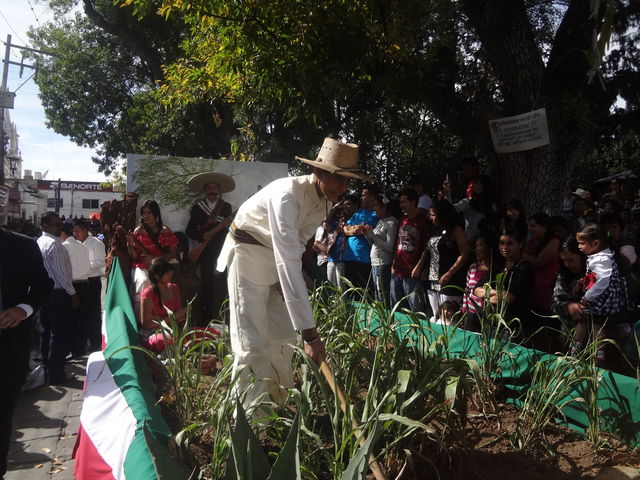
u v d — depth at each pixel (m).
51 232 6.65
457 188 14.59
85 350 8.30
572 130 7.05
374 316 4.34
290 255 3.20
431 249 6.22
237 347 3.59
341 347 3.87
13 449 4.73
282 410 3.49
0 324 3.47
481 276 5.13
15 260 3.64
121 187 25.50
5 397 3.51
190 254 7.33
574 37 6.77
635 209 10.38
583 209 9.75
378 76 7.78
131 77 24.39
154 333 5.52
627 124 9.54
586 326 4.49
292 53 7.05
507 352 3.85
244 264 3.55
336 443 2.71
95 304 8.52
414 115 13.38
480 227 5.64
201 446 3.31
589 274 4.52
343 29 7.02
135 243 7.01
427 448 3.19
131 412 2.77
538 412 3.42
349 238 7.79
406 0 7.30
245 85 8.29
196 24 8.48
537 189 7.04
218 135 19.12
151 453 1.97
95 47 23.94
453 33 9.14
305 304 3.19
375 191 7.57
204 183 7.54
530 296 5.12
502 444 3.34
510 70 6.88
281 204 3.26
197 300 7.36
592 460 3.15
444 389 3.08
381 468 2.94
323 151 3.34
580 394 3.43
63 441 4.91
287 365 3.82
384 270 7.15
